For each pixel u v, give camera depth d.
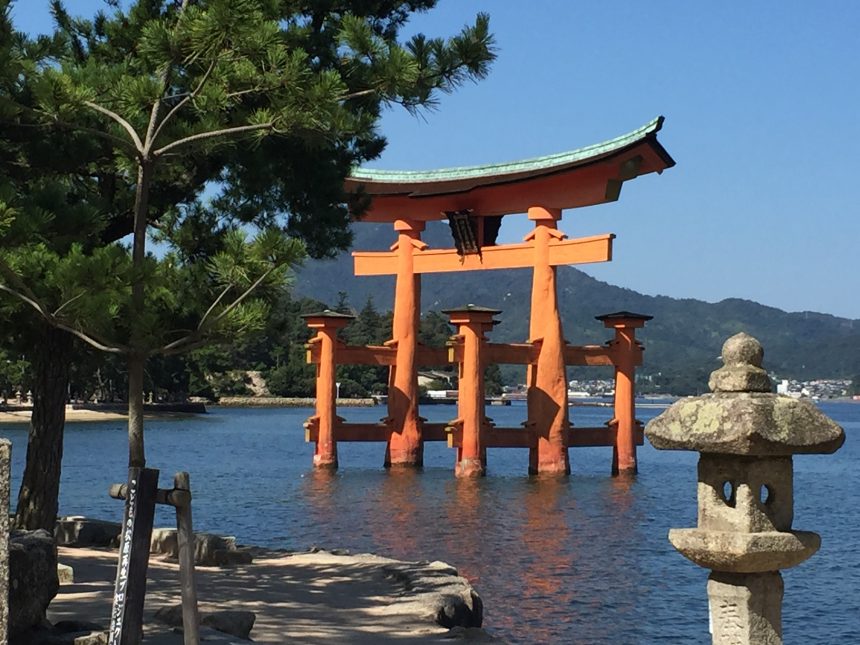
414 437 57.56
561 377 54.31
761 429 6.45
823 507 47.03
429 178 54.94
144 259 13.32
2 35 14.96
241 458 72.44
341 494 46.56
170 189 20.28
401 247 57.25
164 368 145.88
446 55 15.49
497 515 39.69
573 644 20.08
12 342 19.64
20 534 11.85
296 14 19.12
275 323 18.73
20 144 17.78
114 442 87.00
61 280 12.76
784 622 22.88
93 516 38.31
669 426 6.86
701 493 6.97
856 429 155.38
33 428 19.72
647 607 23.39
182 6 16.98
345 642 14.25
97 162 19.16
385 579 19.67
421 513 40.12
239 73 14.30
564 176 51.16
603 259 50.34
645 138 46.66
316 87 14.11
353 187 50.75
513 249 54.34
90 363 21.72
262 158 19.12
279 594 17.88
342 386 189.12
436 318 188.25
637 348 57.09
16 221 13.00
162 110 15.87
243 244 13.69
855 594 25.83
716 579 7.03
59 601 15.26
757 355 6.86
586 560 29.66
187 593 10.59
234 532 35.03
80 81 14.80
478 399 53.22
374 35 16.00
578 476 55.56
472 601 18.02
